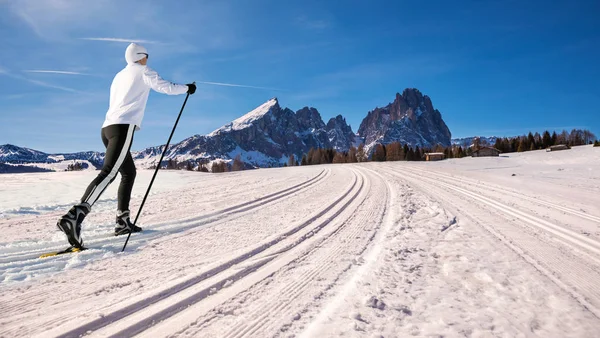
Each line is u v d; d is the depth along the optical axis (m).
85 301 1.80
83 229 3.70
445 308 1.73
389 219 4.45
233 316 1.67
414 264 2.51
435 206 5.64
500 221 4.50
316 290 2.00
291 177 12.96
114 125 3.23
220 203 5.78
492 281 2.16
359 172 16.59
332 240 3.30
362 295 1.91
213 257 2.65
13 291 1.93
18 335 1.44
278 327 1.54
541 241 3.40
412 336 1.44
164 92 3.44
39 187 9.29
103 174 3.06
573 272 2.43
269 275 2.27
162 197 6.72
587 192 8.28
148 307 1.75
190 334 1.49
